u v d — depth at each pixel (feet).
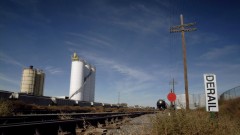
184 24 79.61
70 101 147.43
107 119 58.90
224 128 25.08
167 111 24.25
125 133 35.58
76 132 35.68
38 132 28.30
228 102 82.58
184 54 77.20
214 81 30.81
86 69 271.28
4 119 39.24
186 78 74.64
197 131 21.79
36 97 107.34
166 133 21.56
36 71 296.71
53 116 53.31
